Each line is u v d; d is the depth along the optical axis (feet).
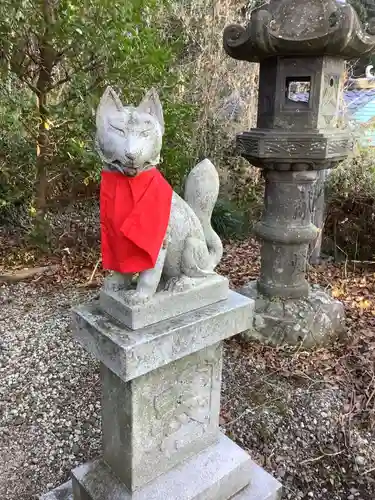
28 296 14.33
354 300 14.82
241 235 20.62
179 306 5.51
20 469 7.90
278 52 9.58
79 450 8.30
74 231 18.16
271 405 9.59
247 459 6.71
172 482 6.12
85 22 12.78
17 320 12.78
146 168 5.01
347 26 8.82
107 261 5.31
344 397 9.92
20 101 14.84
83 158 13.92
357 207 17.84
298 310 11.62
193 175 5.83
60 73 16.16
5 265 16.26
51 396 9.64
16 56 13.84
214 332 5.66
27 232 16.78
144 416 5.66
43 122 14.87
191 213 5.67
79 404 9.42
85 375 10.34
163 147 15.05
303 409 9.52
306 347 11.50
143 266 5.06
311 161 10.11
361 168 17.63
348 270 17.54
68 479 7.71
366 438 8.91
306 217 11.38
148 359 5.04
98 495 6.12
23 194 16.78
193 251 5.54
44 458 8.13
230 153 22.84
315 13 9.27
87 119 13.89
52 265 16.35
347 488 7.88
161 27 19.34
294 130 10.14
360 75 30.91
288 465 8.21
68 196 17.29
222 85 21.68
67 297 14.25
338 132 10.34
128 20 12.82
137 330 5.17
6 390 9.79
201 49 20.54
